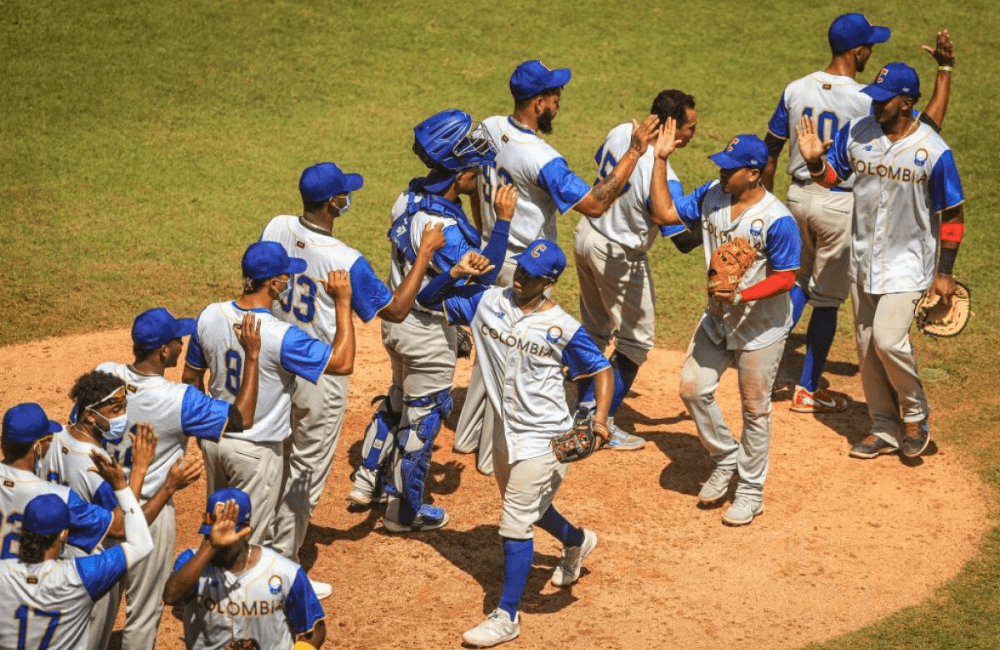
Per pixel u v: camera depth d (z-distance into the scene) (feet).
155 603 68.80
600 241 98.32
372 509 94.02
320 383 77.77
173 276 139.85
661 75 203.00
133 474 64.39
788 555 86.58
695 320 132.87
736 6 228.63
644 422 110.42
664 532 90.07
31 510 57.21
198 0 228.02
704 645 75.31
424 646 75.00
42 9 219.82
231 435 71.92
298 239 78.13
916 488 96.68
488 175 91.97
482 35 218.18
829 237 107.14
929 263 96.17
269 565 59.52
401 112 191.11
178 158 174.50
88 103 190.60
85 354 120.88
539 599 80.84
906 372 97.14
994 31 214.90
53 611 57.98
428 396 87.56
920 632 76.23
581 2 230.68
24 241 147.13
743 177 85.30
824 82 106.32
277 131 184.65
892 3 226.79
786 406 114.01
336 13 225.15
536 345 72.59
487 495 96.37
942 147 92.38
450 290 77.10
